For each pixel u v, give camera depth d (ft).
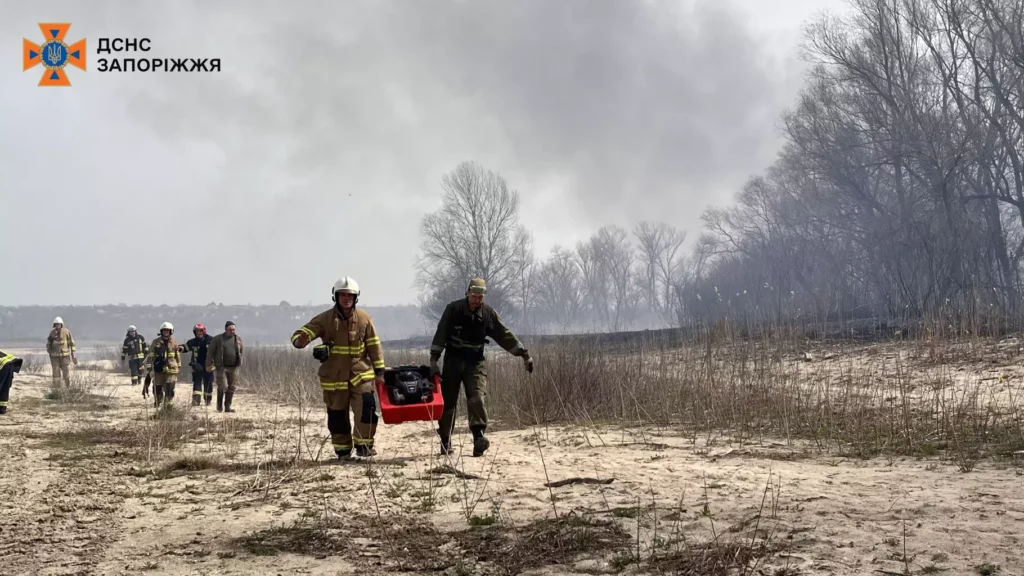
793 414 34.06
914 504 17.70
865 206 115.85
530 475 23.91
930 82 108.37
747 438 31.04
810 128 120.78
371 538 16.92
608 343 57.41
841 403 35.94
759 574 13.38
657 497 19.94
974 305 55.36
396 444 33.14
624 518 17.83
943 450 25.73
